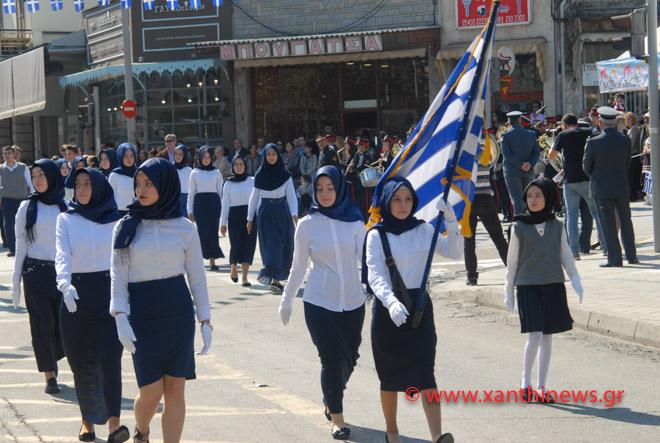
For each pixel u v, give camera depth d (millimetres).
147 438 6660
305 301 7566
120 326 6418
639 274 13773
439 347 10508
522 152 16906
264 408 8289
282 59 29969
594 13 28109
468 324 11812
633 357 9875
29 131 45031
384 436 7438
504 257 14250
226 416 8055
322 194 7551
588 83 28375
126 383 9430
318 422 7855
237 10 31938
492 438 7277
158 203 6527
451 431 7496
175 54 32750
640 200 24328
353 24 30531
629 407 8055
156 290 6512
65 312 7543
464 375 9250
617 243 14656
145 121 33375
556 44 28312
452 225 7152
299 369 9750
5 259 20891
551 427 7539
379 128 30344
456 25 29047
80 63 36969
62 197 9016
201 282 6730
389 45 28859
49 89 37500
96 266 7562
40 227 8844
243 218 15469
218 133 32594
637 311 11062
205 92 32688
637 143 23891
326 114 31016
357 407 8281
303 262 7609
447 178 7516
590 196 14781
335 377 7441
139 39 33062
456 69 7797
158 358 6473
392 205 6902
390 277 6832
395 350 6848
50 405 8656
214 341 11219
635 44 15562
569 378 9062
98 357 7512
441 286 14320
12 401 8789
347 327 7504
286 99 31469
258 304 13727
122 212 15906
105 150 18703
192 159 32344
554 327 8273
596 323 11109
